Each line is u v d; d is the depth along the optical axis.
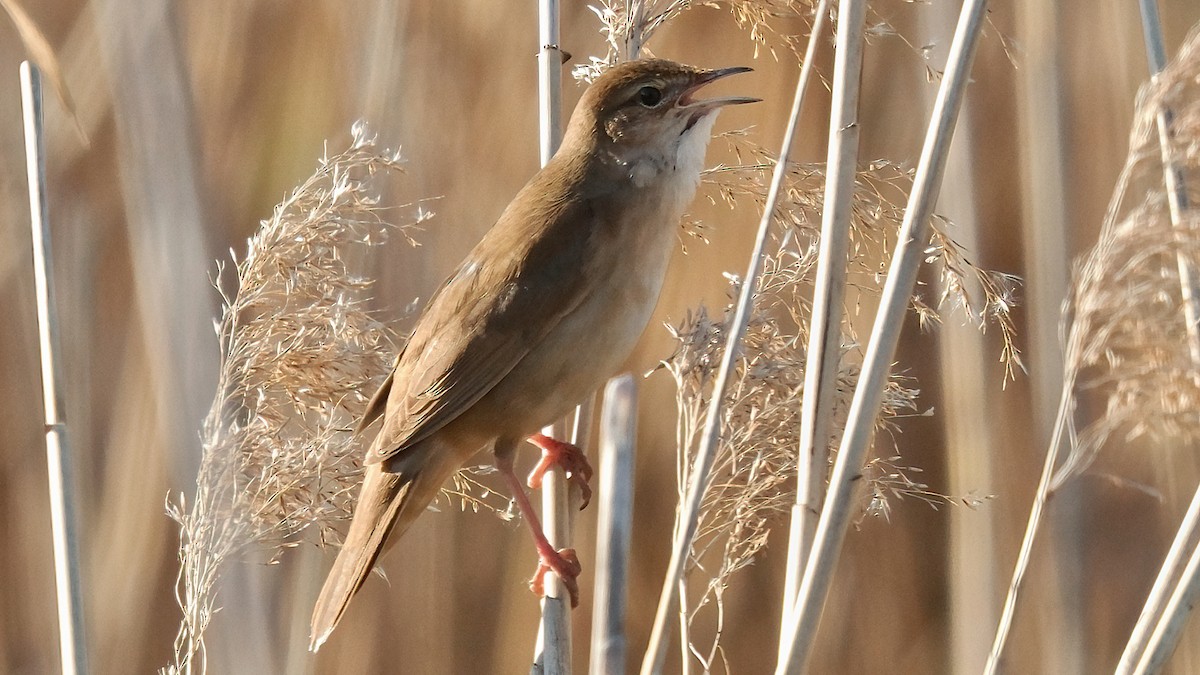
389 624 9.20
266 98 9.42
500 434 6.62
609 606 5.27
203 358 8.12
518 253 6.57
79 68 9.35
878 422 5.88
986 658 8.62
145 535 8.59
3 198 9.29
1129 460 9.31
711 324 5.49
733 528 5.57
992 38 9.60
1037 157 8.74
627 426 5.51
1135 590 9.05
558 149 6.67
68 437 5.73
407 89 9.51
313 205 5.92
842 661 9.50
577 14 9.61
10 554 9.03
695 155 6.89
